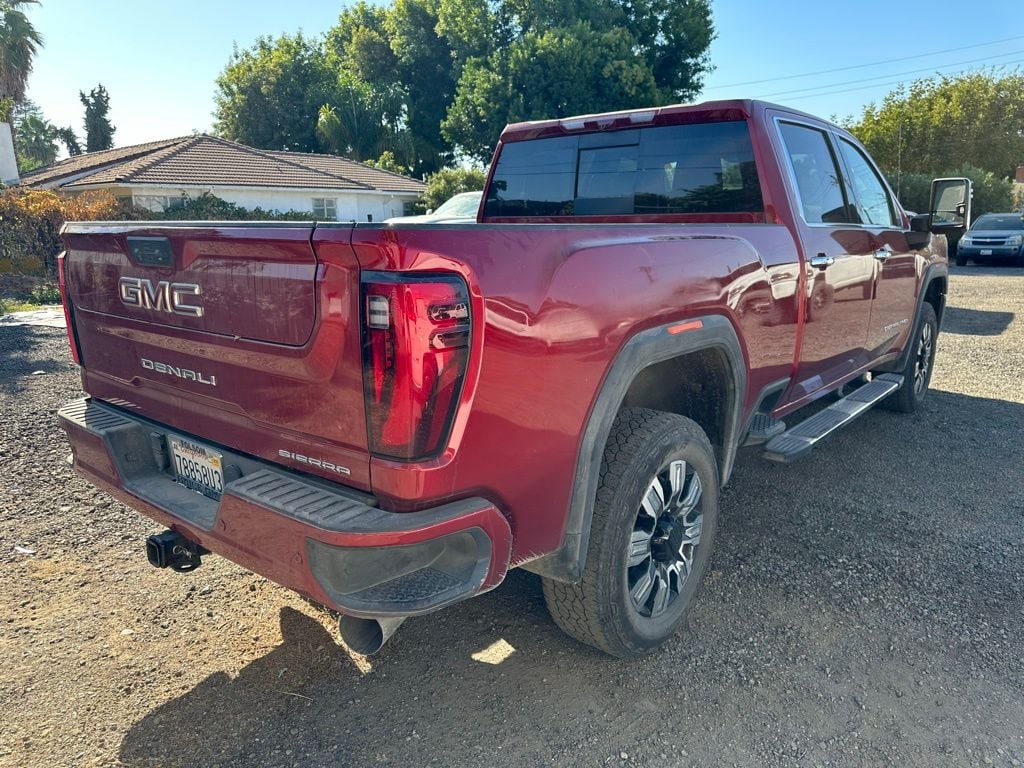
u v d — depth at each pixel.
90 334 2.96
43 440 5.33
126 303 2.65
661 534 2.78
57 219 14.82
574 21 32.97
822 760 2.34
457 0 36.50
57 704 2.57
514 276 2.07
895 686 2.69
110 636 2.97
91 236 2.74
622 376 2.41
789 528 3.97
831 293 3.92
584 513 2.40
